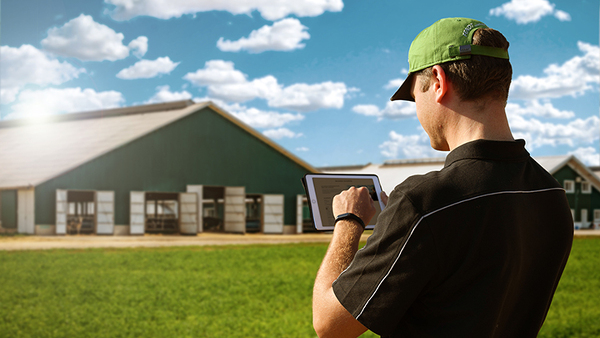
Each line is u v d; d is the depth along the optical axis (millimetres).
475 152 1291
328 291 1310
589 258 19109
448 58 1332
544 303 1361
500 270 1204
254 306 9336
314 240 30703
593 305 9570
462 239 1204
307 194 1728
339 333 1277
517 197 1278
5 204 28625
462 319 1216
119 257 17734
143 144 31406
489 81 1308
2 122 44156
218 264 16141
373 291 1226
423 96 1436
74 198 32344
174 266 15562
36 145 36094
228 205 35219
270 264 16391
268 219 36062
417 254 1205
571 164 48562
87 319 8109
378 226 1286
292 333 7352
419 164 52219
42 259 16688
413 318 1299
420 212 1215
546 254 1366
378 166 55594
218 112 34844
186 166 33344
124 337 7105
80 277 12719
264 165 36781
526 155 1420
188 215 32594
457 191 1231
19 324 7723
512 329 1344
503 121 1359
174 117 32781
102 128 36469
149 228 34031
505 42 1349
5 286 11258
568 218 1434
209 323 8047
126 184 30531
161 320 8195
